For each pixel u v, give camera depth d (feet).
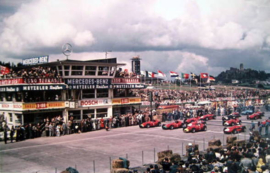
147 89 303.07
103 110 166.81
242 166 61.72
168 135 132.16
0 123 140.15
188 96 270.05
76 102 146.51
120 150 102.68
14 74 143.02
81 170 78.95
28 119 138.41
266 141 91.20
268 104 257.55
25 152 101.76
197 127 140.87
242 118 189.57
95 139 125.18
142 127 156.76
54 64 149.79
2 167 82.79
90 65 157.07
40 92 144.36
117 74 176.96
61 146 111.14
